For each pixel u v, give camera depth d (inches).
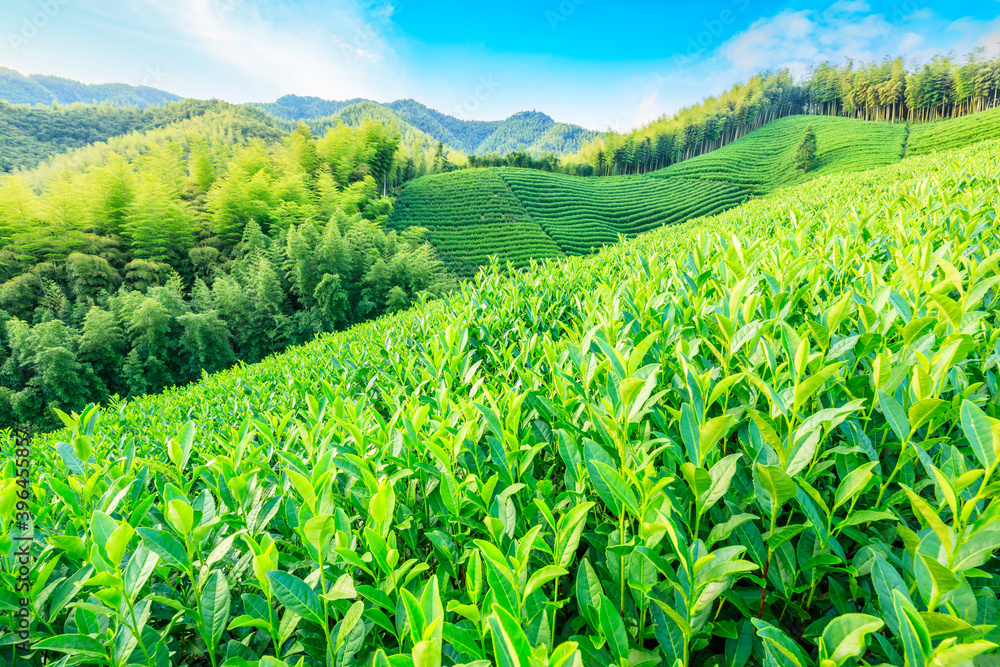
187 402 334.3
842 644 34.5
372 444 82.0
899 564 46.9
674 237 377.1
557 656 32.4
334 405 101.3
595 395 84.1
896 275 103.0
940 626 33.5
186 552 56.2
